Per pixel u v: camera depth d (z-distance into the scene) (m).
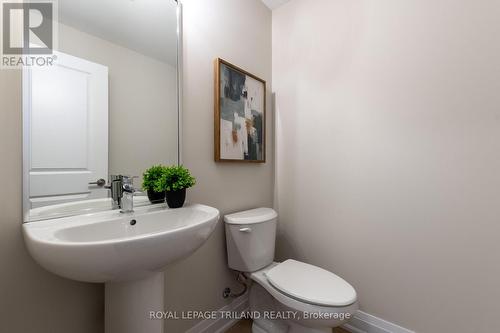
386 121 1.31
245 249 1.32
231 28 1.48
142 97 1.05
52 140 0.79
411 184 1.24
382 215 1.33
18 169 0.72
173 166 1.10
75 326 0.83
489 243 1.04
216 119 1.33
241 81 1.52
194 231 0.72
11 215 0.71
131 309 0.76
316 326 1.01
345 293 1.02
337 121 1.50
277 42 1.83
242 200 1.56
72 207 0.84
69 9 0.84
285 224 1.77
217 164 1.38
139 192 1.05
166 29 1.14
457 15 1.11
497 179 1.03
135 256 0.60
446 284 1.14
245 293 1.54
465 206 1.10
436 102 1.17
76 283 0.83
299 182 1.69
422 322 1.20
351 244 1.44
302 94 1.68
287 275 1.18
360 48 1.41
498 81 1.02
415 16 1.22
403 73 1.26
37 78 0.76
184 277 1.19
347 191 1.46
